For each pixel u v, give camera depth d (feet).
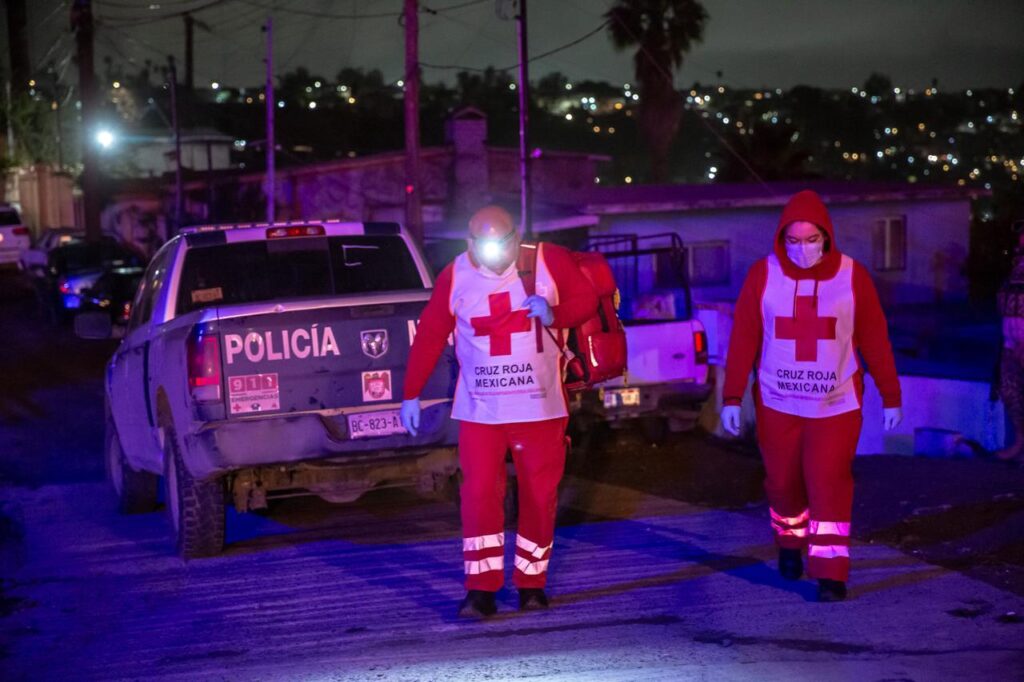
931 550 20.44
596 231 88.48
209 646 17.35
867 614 17.11
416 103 79.00
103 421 47.75
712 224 90.33
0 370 64.44
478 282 17.51
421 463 22.98
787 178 140.46
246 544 24.13
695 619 17.25
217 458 21.12
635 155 254.27
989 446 30.17
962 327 80.23
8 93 160.45
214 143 187.73
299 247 26.25
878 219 96.73
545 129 266.57
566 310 17.51
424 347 18.06
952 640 15.80
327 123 234.17
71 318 84.43
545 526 17.95
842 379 17.94
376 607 18.86
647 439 37.11
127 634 18.24
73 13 116.78
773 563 20.27
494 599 18.07
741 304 18.65
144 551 24.14
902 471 27.99
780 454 18.48
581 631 16.96
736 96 259.60
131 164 175.94
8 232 127.85
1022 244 27.14
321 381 21.54
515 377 17.53
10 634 18.56
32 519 28.63
